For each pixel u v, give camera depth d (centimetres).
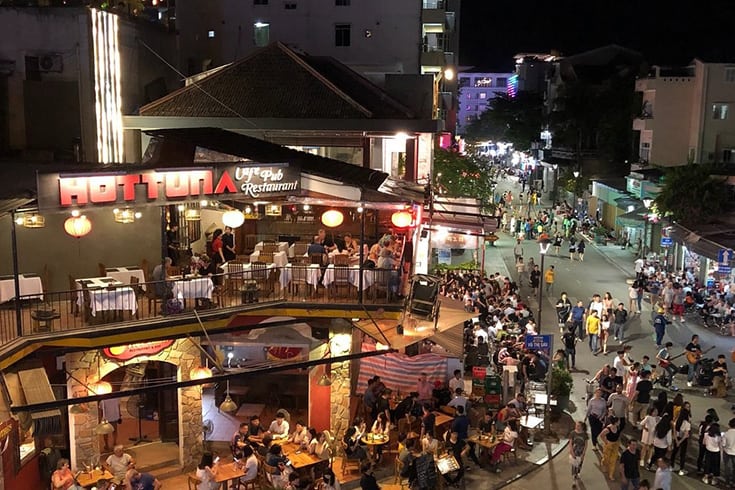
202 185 1805
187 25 4397
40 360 1667
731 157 4766
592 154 6931
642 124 5128
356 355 1516
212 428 2130
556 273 4281
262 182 1909
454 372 2216
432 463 1816
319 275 2041
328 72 3475
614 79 6894
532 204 6869
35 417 1459
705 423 1972
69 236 2012
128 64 3042
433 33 4828
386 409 2009
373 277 2017
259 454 1838
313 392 2069
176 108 3052
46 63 2745
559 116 7106
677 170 4072
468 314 2089
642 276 3656
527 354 2370
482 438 1998
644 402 2241
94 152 2767
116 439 2084
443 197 3709
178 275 2017
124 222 2081
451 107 5603
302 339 2047
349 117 3044
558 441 2172
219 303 1953
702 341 2997
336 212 2038
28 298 1819
